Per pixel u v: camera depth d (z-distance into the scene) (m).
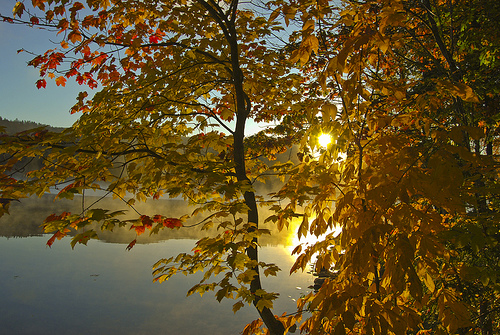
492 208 2.96
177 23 4.27
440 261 2.77
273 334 3.59
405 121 2.12
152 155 3.44
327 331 2.06
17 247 18.58
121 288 12.91
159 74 3.74
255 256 3.92
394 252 1.60
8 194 2.83
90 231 2.68
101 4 3.93
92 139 3.02
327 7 1.98
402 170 1.74
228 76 4.75
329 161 2.12
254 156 5.11
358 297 1.82
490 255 2.95
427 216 1.75
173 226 3.30
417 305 1.99
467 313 1.88
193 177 3.40
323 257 2.21
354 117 2.30
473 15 4.59
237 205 3.24
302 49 1.90
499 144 4.98
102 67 4.25
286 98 5.29
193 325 9.98
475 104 4.62
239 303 3.44
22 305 11.02
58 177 3.31
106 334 9.24
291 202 2.61
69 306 11.10
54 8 3.66
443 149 1.70
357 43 1.65
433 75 5.33
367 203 1.90
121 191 3.64
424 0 4.66
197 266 3.84
